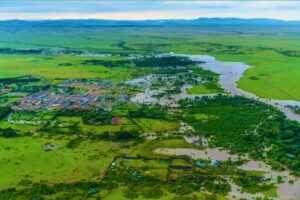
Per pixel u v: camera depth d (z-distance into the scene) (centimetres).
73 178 15450
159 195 14012
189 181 15125
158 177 15500
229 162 16800
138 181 15112
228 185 14800
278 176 15525
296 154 17512
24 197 13975
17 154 17838
